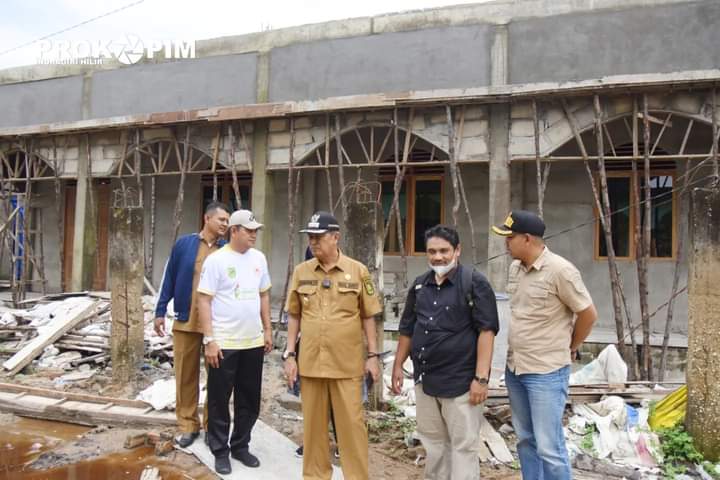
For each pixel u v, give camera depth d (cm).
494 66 838
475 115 827
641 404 521
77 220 1123
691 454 436
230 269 415
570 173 909
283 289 1062
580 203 904
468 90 798
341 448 372
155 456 449
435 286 362
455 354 347
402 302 898
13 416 553
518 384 363
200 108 1045
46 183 1307
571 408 519
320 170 1055
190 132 1009
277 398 585
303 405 381
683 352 742
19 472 429
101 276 1227
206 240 463
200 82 1049
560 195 914
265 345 448
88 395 561
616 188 895
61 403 550
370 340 394
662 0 762
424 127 854
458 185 844
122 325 619
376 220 538
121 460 445
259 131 973
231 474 409
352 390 371
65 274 1282
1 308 1003
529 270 354
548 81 809
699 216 447
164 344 732
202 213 1180
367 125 888
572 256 905
